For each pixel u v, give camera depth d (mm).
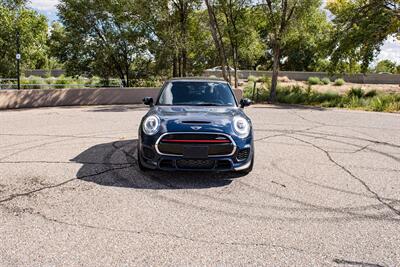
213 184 5277
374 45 20719
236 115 5641
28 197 4570
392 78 41281
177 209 4289
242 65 63594
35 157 6695
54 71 48000
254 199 4699
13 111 15250
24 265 2994
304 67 62062
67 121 11984
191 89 6551
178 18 24844
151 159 5273
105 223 3844
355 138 9422
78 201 4465
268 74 46750
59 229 3676
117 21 26812
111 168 5996
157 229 3732
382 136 9758
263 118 13539
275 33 21906
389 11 20328
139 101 20766
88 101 19141
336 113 15719
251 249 3357
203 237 3578
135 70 29188
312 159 7031
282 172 6039
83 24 26781
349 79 42875
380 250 3389
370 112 16297
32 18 31250
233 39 24578
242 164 5355
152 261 3098
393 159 7137
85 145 7895
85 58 27688
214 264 3076
